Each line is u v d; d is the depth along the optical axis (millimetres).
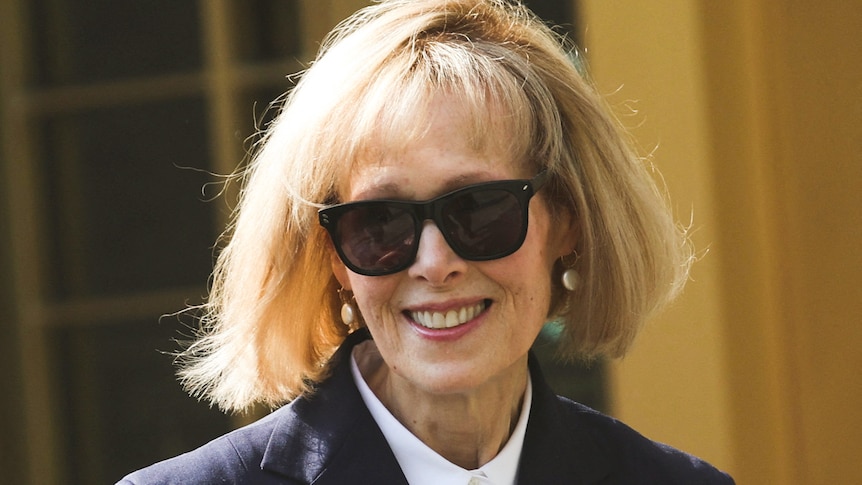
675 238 9414
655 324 14703
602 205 8875
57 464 17922
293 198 8453
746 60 14422
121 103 17797
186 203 17469
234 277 8797
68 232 17984
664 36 14523
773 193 14445
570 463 8992
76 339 17969
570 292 9328
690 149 14461
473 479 8500
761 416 14438
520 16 9016
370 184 8023
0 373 18031
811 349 14414
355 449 8352
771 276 14438
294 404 8734
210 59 17297
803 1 14297
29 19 18047
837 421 14352
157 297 17641
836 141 14273
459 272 7980
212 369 9109
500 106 8203
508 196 8031
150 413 17672
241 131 17219
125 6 17734
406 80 8062
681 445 14633
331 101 8219
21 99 18062
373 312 8234
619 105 14766
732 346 14438
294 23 16969
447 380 8102
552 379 15617
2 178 18078
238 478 8172
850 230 14242
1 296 18062
